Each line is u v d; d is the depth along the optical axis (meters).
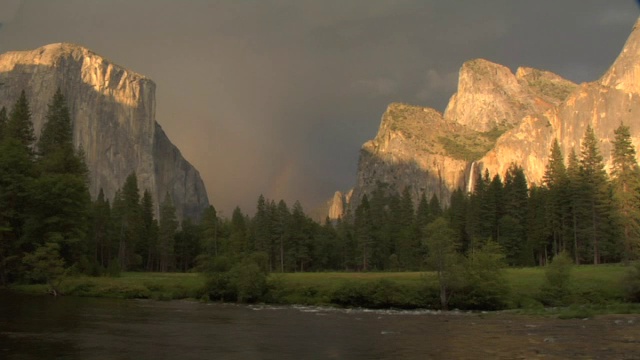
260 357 27.09
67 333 34.31
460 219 135.88
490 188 125.56
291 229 138.38
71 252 79.44
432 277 60.56
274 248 139.25
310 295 63.66
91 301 59.12
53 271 66.75
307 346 30.86
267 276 66.56
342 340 33.31
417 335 35.72
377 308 58.75
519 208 123.00
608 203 99.94
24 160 81.19
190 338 33.56
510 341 32.28
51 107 104.69
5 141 83.00
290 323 43.06
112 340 31.83
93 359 25.80
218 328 38.94
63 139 104.25
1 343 30.00
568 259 60.31
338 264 151.38
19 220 78.50
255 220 153.38
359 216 163.00
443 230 60.59
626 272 65.81
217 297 65.81
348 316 49.12
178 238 153.62
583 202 103.75
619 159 99.69
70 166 90.88
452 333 36.56
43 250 67.25
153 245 142.00
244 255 69.19
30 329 35.88
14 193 77.00
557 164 126.62
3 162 77.44
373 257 143.38
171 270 152.00
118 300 62.72
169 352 28.23
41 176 81.00
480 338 33.81
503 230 116.69
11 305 51.72
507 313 51.75
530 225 116.94
